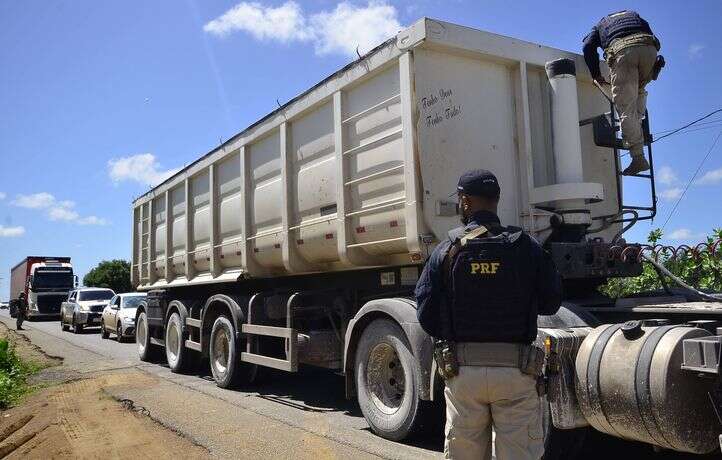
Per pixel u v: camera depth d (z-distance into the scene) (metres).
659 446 3.58
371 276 6.63
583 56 5.84
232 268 8.91
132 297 19.05
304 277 7.93
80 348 16.09
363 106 5.91
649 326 3.81
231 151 8.56
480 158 5.35
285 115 7.20
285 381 9.10
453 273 2.84
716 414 3.39
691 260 5.43
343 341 6.98
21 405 8.09
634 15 5.35
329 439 5.55
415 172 5.09
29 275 35.38
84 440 5.83
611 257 5.22
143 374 10.31
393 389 5.62
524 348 2.79
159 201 11.91
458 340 2.84
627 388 3.56
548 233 5.34
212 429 6.07
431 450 5.11
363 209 5.86
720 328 3.58
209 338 9.22
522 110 5.50
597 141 5.61
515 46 5.50
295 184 7.11
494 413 2.84
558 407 3.94
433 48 5.21
